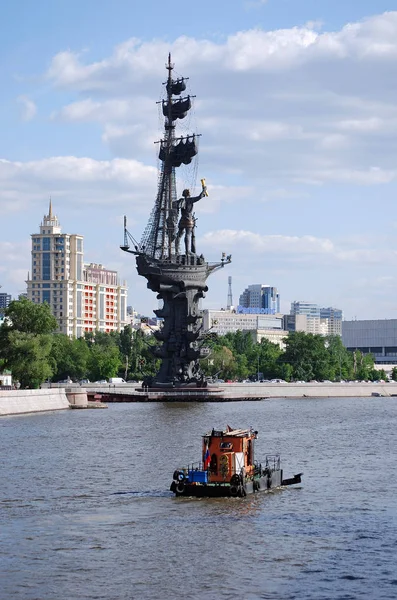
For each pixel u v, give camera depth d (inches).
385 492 3727.9
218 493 3555.6
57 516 3216.0
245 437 3673.7
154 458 4827.8
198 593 2370.8
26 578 2484.0
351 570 2554.1
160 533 2962.6
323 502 3489.2
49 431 6471.5
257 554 2714.1
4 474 4178.2
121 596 2348.7
